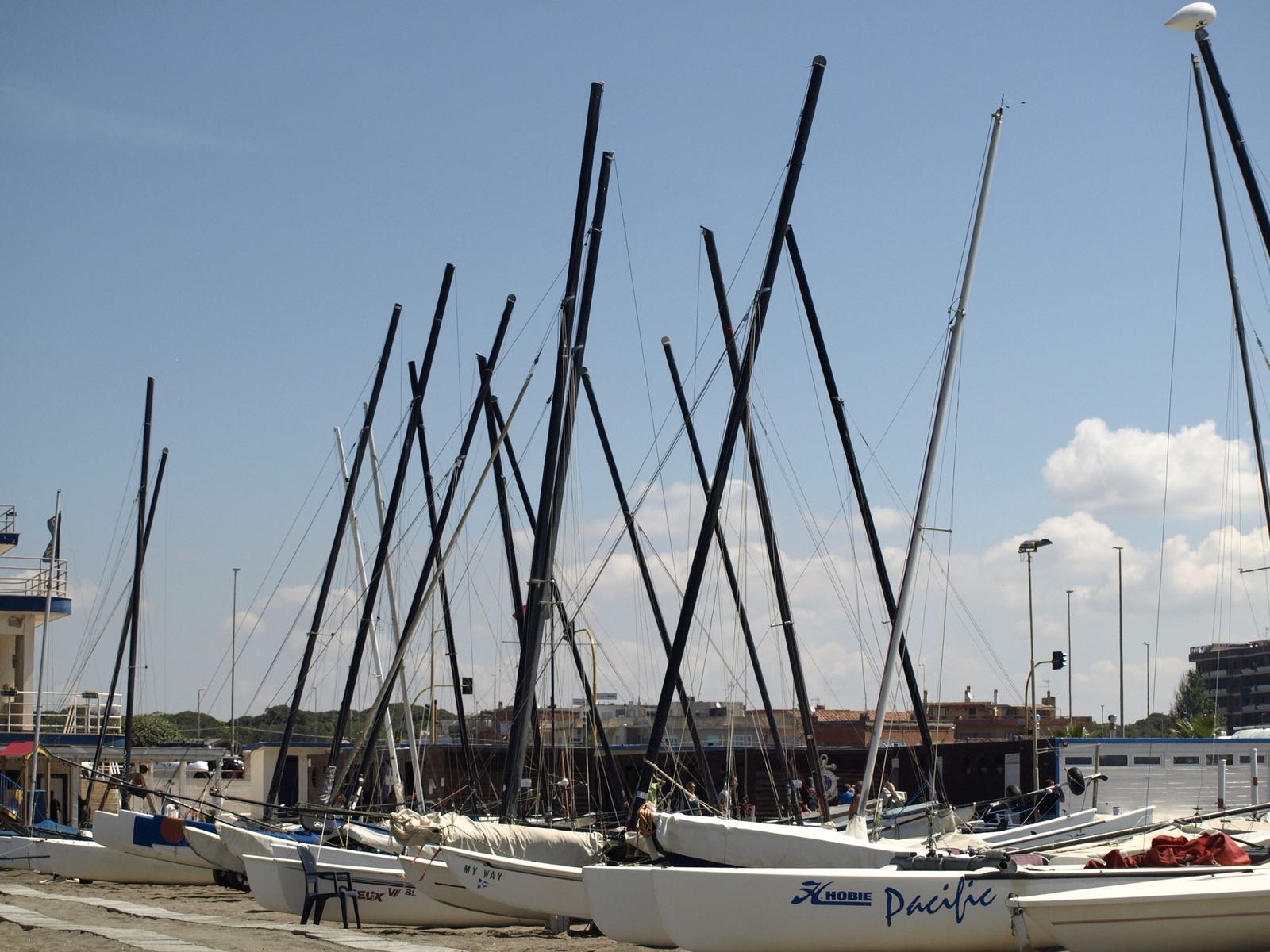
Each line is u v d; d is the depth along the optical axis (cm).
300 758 4962
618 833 2109
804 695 2945
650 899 1764
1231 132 2555
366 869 2297
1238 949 1529
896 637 2152
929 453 2206
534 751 3409
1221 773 3341
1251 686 11581
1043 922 1573
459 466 3294
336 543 3503
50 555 4162
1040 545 4362
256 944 1784
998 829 3006
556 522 2625
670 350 3412
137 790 3136
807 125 2420
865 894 1648
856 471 3105
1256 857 1795
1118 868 1664
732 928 1694
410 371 3697
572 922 2228
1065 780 3559
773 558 2988
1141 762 3641
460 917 2275
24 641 4122
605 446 3584
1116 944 1545
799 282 3156
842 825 2830
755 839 1853
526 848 2161
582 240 2723
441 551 3359
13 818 3425
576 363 2700
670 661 2262
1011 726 8056
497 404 3600
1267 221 2528
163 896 2830
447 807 4188
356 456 3559
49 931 1916
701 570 2302
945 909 1630
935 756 2891
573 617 3095
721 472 2344
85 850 3161
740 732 5247
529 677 2523
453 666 3681
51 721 4294
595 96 2723
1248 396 2575
